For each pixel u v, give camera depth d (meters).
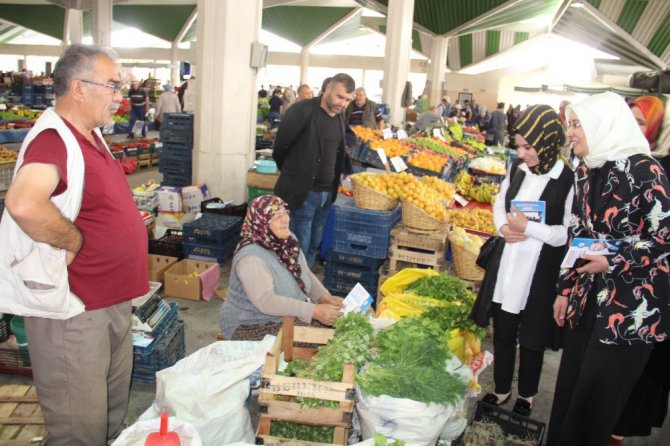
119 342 2.46
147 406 3.26
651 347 2.32
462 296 3.42
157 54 37.00
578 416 2.43
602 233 2.32
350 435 2.33
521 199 2.99
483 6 20.92
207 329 4.30
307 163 4.72
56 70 2.06
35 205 1.85
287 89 13.88
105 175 2.17
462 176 7.37
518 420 2.79
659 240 2.16
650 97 3.10
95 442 2.33
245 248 2.93
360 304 2.92
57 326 2.14
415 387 2.16
